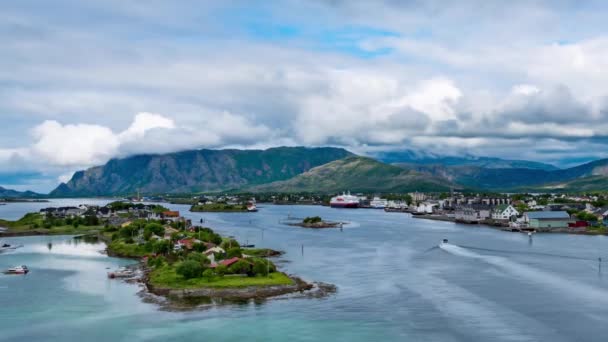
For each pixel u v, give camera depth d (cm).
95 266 16088
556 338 8538
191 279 12712
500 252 17400
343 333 8938
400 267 14812
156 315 10150
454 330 8988
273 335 8894
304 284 12425
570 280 12619
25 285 13075
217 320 9756
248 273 13062
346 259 16575
